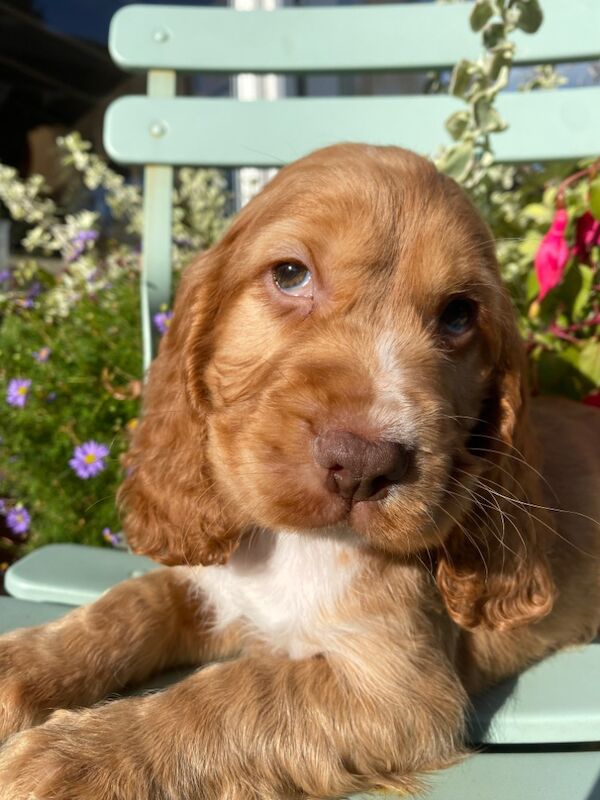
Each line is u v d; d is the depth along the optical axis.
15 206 0.47
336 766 0.17
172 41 0.34
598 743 0.18
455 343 0.20
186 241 0.45
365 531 0.16
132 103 0.34
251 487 0.17
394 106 0.34
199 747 0.16
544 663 0.22
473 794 0.16
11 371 0.40
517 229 0.38
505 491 0.21
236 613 0.21
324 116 0.34
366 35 0.34
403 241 0.19
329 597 0.19
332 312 0.19
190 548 0.21
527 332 0.33
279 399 0.17
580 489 0.25
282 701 0.17
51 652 0.19
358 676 0.18
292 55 0.34
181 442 0.21
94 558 0.27
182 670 0.21
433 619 0.20
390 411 0.16
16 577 0.25
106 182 0.48
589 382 0.31
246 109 0.34
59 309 0.42
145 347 0.33
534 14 0.29
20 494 0.41
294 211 0.19
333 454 0.15
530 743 0.18
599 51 0.32
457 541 0.20
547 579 0.21
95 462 0.35
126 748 0.15
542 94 0.33
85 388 0.38
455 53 0.33
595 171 0.31
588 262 0.32
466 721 0.19
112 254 0.49
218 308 0.21
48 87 0.70
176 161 0.34
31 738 0.15
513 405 0.22
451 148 0.31
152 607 0.21
